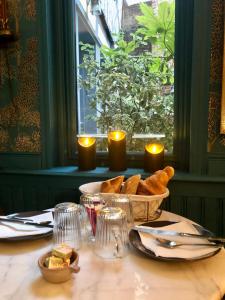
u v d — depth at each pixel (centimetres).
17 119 170
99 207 91
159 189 105
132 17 171
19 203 168
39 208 166
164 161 165
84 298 61
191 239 84
